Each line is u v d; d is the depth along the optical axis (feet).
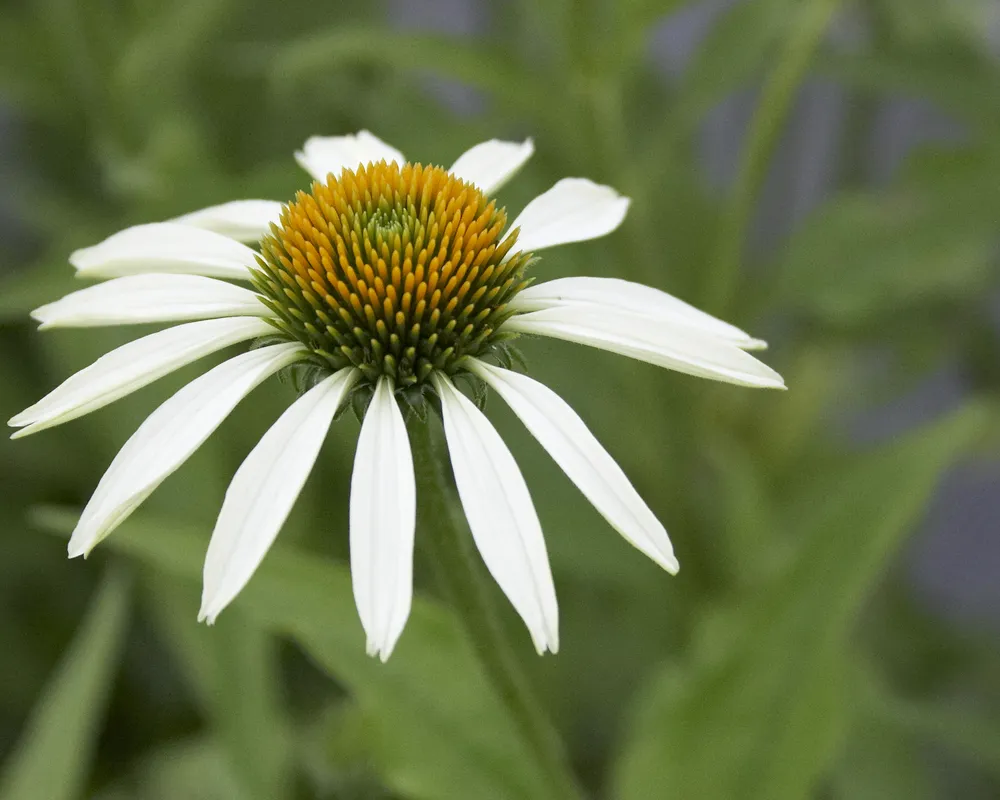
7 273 2.59
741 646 1.66
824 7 1.81
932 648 2.31
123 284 1.59
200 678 1.78
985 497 2.65
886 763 1.92
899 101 2.39
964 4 1.99
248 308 1.59
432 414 1.57
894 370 2.28
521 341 1.98
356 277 1.57
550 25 1.85
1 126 2.56
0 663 2.36
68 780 1.73
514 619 2.05
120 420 1.89
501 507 1.50
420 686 1.66
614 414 1.99
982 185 1.90
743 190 1.87
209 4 1.97
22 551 2.31
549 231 1.62
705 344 1.55
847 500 1.66
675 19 2.67
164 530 1.66
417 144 1.92
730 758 1.66
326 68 2.06
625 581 1.96
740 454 2.02
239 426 1.93
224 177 1.96
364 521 1.50
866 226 1.91
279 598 1.66
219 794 2.05
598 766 2.28
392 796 1.80
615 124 1.85
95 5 1.96
